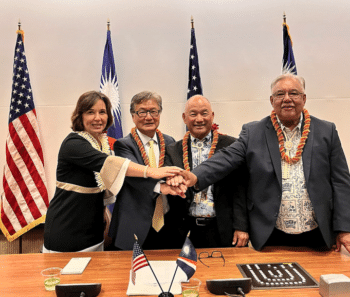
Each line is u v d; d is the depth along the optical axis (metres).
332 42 3.71
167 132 3.71
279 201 1.95
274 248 2.02
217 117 3.72
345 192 1.93
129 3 3.67
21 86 3.37
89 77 3.67
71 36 3.65
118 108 3.48
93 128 2.27
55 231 2.16
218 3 3.69
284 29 3.53
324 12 3.70
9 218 3.24
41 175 3.33
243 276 1.59
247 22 3.70
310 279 1.55
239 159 2.11
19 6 3.62
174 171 2.01
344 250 1.98
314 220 1.96
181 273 1.53
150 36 3.68
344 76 3.72
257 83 3.71
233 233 2.23
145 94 2.39
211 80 3.70
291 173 1.96
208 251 1.98
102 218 2.33
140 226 2.16
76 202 2.17
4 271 1.70
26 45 3.63
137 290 1.44
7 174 3.28
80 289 1.38
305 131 1.98
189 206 2.31
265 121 2.14
